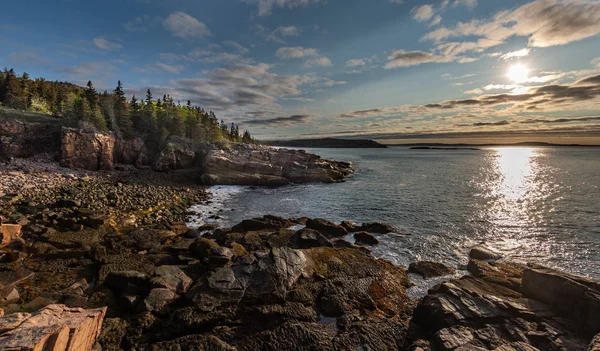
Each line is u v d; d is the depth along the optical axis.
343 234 27.80
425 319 13.80
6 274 16.70
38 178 43.25
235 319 13.68
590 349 9.45
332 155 181.12
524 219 33.06
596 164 101.44
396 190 51.97
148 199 38.97
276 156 71.00
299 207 40.31
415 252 24.00
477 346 10.78
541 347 11.38
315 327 13.08
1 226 19.27
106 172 56.88
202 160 70.81
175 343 11.81
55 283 16.61
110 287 16.12
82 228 24.34
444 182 61.19
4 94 81.88
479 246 24.39
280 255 17.94
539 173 75.50
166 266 17.20
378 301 16.12
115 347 11.74
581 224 30.73
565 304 13.17
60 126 63.03
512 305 13.60
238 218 34.72
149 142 73.56
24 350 7.33
